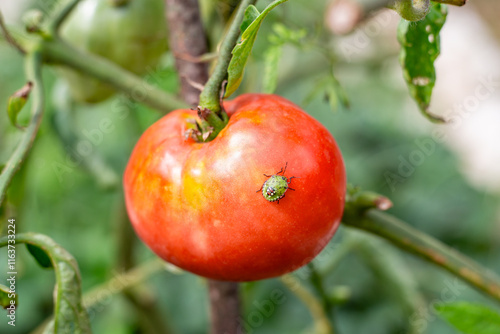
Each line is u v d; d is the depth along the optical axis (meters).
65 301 0.37
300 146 0.37
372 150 1.16
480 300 0.87
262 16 0.35
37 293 0.89
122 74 0.45
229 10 0.45
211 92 0.38
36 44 0.44
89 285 0.89
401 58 0.40
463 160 1.24
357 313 0.89
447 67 1.28
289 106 0.39
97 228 0.93
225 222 0.37
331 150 0.38
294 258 0.38
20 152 0.40
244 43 0.36
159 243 0.39
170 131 0.39
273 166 0.37
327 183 0.38
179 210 0.38
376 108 1.23
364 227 0.43
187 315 0.90
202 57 0.43
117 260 0.56
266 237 0.37
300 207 0.37
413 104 1.26
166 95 0.45
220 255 0.38
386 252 0.56
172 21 0.44
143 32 0.50
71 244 0.91
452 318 0.40
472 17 1.32
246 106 0.39
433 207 1.12
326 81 0.47
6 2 0.82
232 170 0.37
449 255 0.44
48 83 0.76
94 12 0.49
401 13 0.36
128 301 0.60
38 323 0.87
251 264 0.38
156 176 0.38
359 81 1.22
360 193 0.42
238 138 0.37
